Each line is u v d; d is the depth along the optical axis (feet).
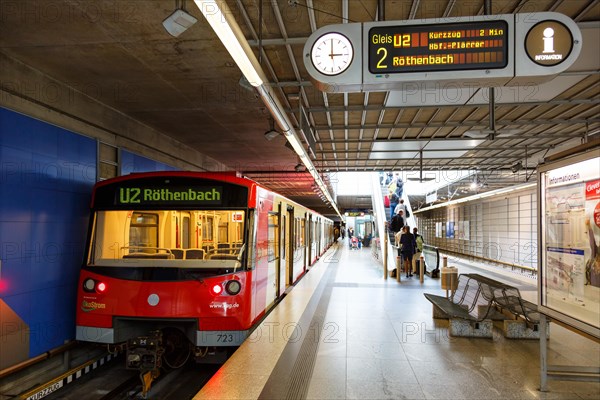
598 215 11.09
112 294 18.47
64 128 23.32
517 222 56.18
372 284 37.22
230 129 36.01
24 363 18.99
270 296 25.03
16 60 20.35
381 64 12.59
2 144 18.66
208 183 19.95
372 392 13.43
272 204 25.55
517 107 29.73
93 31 18.16
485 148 43.93
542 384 13.32
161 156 37.24
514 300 20.42
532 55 12.14
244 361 16.28
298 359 16.53
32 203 20.33
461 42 12.39
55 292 21.74
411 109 30.58
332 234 135.85
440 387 13.79
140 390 18.97
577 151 12.04
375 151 46.16
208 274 18.58
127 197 19.98
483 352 17.53
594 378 12.90
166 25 12.90
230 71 22.86
